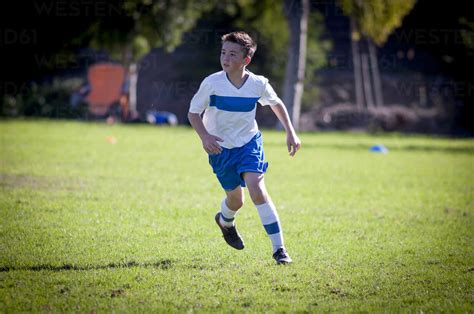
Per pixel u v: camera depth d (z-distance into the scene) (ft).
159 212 78.07
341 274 52.90
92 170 112.68
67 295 46.39
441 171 127.95
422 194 98.73
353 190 100.83
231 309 44.04
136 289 47.96
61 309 43.68
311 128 265.34
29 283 48.85
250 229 70.54
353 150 166.91
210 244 62.64
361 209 84.64
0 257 56.08
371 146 181.78
